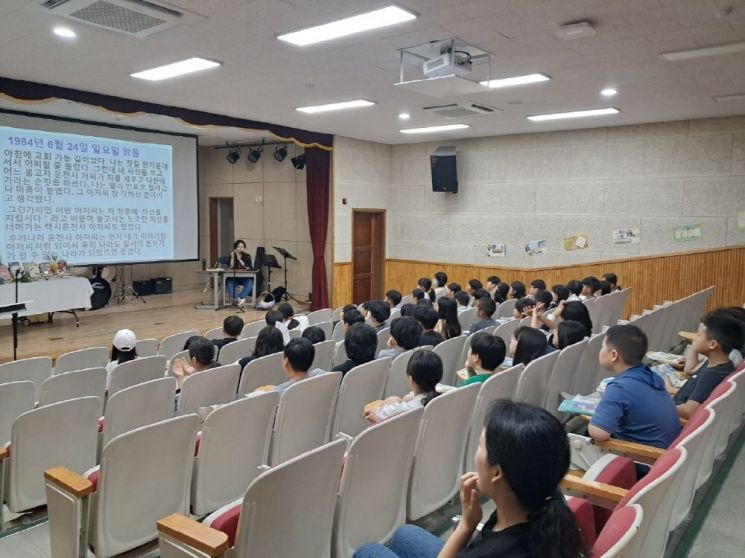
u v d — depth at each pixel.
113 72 5.86
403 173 11.28
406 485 2.36
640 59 5.28
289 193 11.45
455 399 2.54
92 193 9.55
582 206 9.30
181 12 4.12
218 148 12.67
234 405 2.59
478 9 4.06
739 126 7.93
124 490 2.19
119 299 11.51
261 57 5.28
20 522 2.87
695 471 2.07
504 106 7.45
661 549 1.80
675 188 8.48
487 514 2.65
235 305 10.87
